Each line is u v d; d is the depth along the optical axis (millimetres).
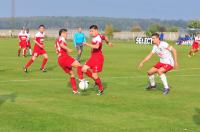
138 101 19812
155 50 22250
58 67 35312
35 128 14609
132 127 14906
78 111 17406
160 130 14531
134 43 97312
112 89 23469
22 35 47781
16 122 15430
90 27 21391
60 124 15203
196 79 28438
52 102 19359
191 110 17875
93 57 21500
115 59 45625
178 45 90250
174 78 28891
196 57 50594
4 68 34094
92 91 22672
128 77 29047
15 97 20562
